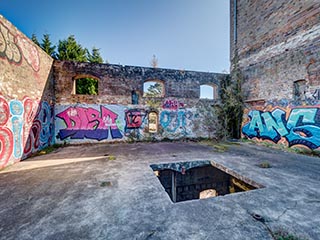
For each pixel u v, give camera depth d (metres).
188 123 8.99
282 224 1.86
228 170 3.87
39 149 5.88
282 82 6.27
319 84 5.04
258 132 7.45
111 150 6.14
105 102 7.89
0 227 1.83
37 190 2.76
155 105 8.54
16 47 4.53
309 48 5.32
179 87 8.85
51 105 6.97
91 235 1.70
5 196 2.55
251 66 7.84
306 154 5.32
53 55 12.11
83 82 10.88
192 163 4.56
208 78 9.23
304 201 2.38
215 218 1.98
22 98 4.80
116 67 8.05
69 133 7.45
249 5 7.85
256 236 1.67
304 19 5.46
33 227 1.83
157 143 7.86
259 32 7.33
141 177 3.33
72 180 3.19
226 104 9.15
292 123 5.86
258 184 3.02
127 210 2.16
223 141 8.43
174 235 1.69
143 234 1.71
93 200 2.42
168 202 2.37
